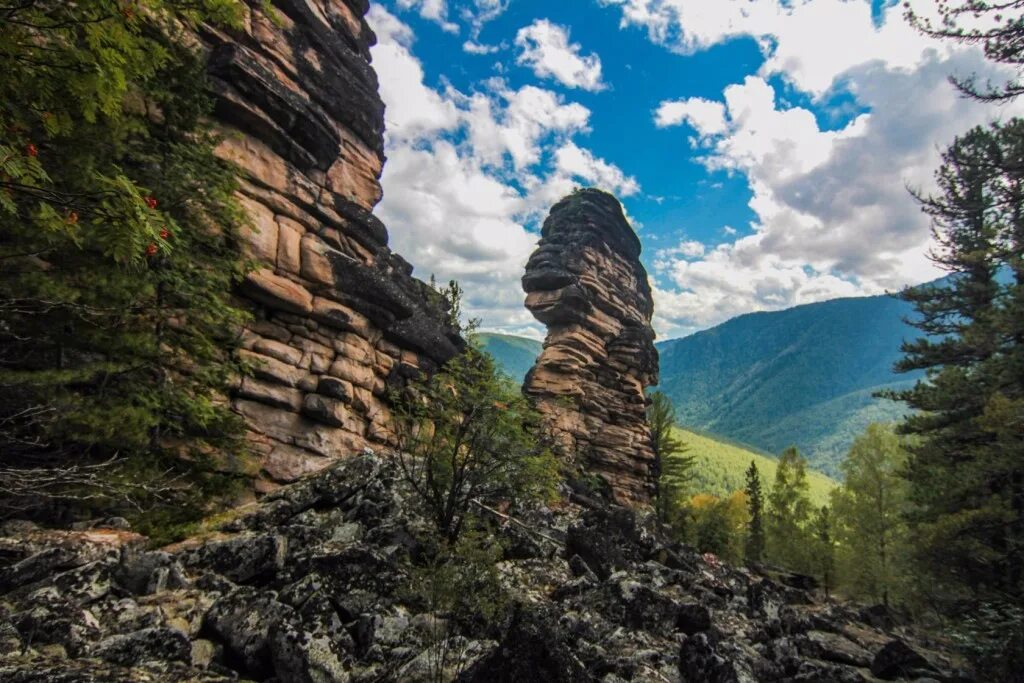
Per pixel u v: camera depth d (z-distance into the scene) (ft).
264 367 61.16
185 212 43.01
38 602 21.24
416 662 23.97
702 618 39.45
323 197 75.00
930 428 98.43
